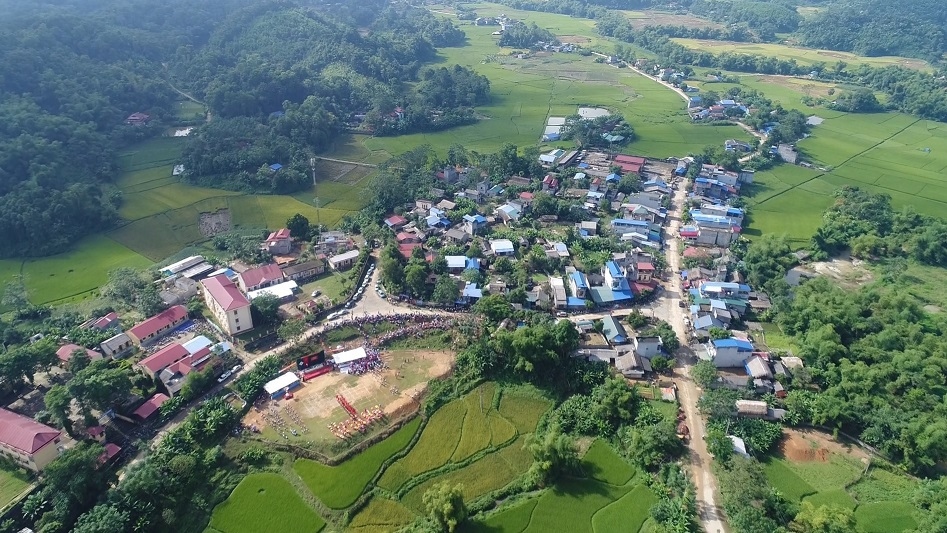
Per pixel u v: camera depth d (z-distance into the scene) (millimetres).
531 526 97562
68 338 134625
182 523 96812
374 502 101562
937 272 179125
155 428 113750
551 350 128250
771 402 121812
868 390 121625
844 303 145875
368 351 136250
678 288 168000
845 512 93188
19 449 101062
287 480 104562
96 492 97688
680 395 126000
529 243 186000
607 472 107812
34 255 178625
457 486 96750
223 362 129125
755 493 97000
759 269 168750
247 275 158000
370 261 177125
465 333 141250
